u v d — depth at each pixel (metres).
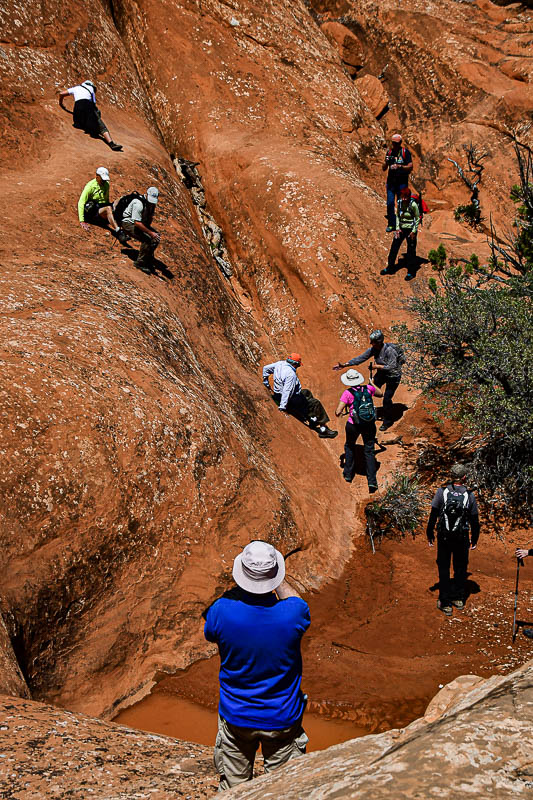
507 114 19.17
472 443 10.04
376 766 1.63
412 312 12.27
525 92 18.89
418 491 9.33
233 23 18.02
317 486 9.36
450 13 21.77
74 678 5.17
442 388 10.19
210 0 17.95
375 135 18.70
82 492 5.66
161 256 10.72
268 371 10.65
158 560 6.16
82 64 14.40
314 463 9.88
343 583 7.67
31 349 6.47
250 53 17.94
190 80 17.16
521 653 6.09
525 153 18.64
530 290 10.05
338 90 18.62
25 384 5.93
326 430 10.85
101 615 5.55
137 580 5.93
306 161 15.50
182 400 7.28
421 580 7.56
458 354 9.76
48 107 12.77
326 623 6.84
